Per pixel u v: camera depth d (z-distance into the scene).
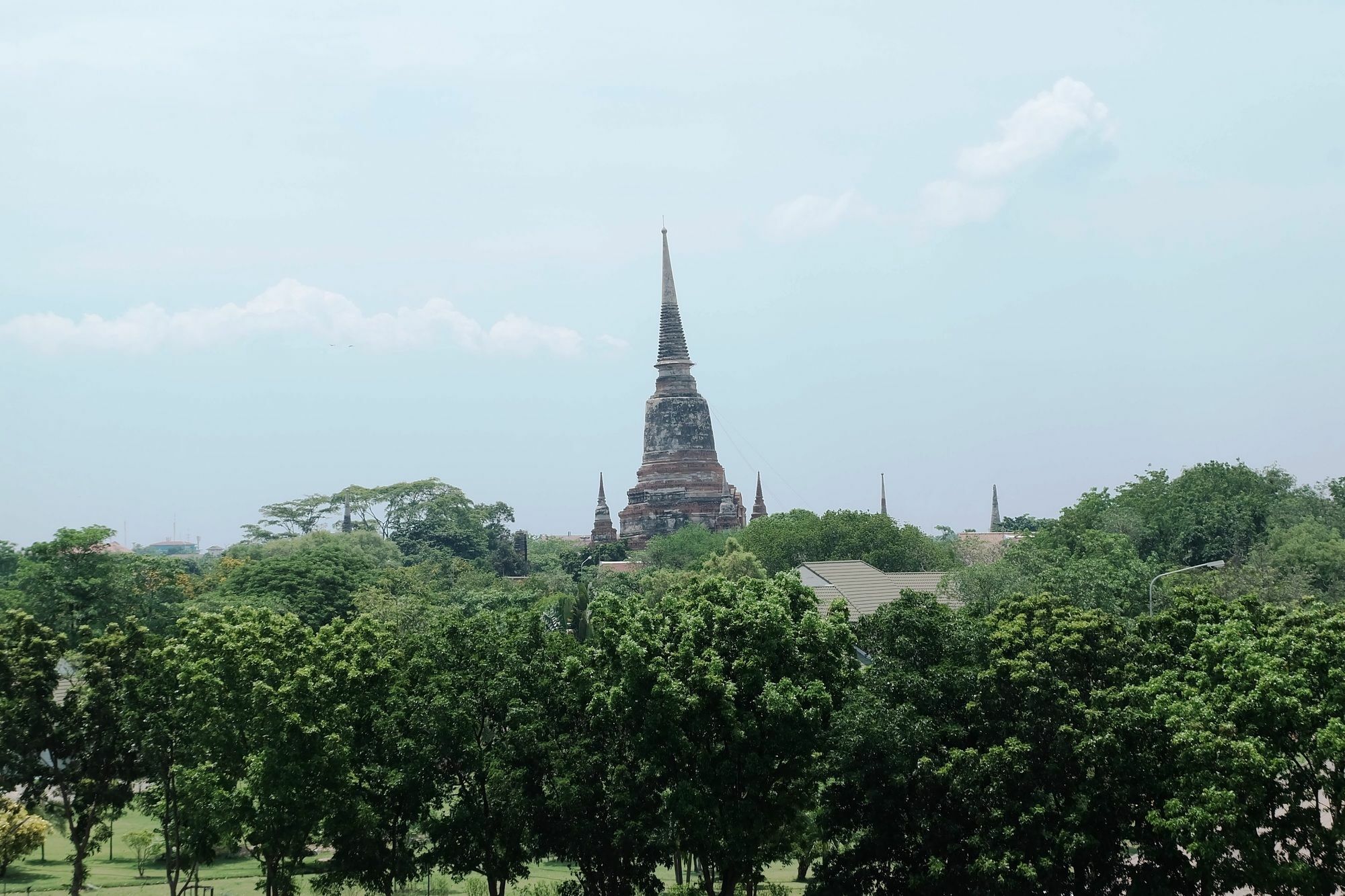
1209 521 118.44
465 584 147.62
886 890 44.81
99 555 81.12
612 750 45.59
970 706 42.62
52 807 52.91
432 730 44.22
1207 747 37.09
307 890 57.19
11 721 49.47
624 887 46.84
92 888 57.47
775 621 44.22
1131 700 40.75
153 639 51.78
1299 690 37.53
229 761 45.66
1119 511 121.44
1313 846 38.00
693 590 49.12
